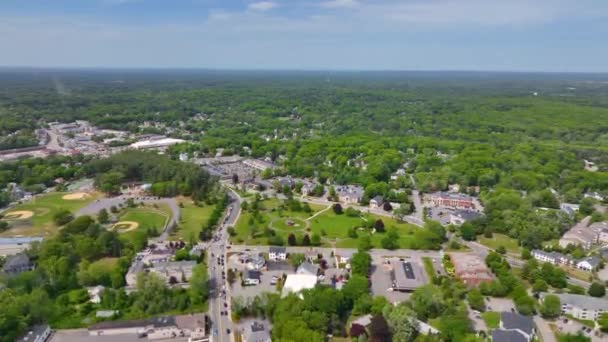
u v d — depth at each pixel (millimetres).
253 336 185750
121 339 191625
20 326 190375
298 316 195750
